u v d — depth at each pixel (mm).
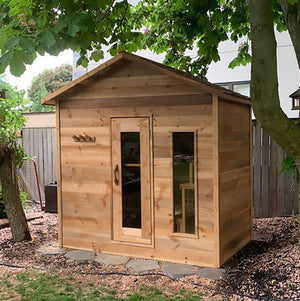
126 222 4973
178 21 6035
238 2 5988
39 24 3287
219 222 4422
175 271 4309
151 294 3717
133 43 6340
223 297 3607
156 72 4688
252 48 3691
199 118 4477
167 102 4645
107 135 5016
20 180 8789
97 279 4168
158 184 4738
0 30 3211
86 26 3189
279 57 7809
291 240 5176
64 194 5324
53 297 3689
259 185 7016
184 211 4637
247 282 3877
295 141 3920
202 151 4477
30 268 4547
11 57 3004
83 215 5207
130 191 4922
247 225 5402
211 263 4457
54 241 5656
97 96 5055
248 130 5520
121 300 3592
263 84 3637
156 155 4730
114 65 4832
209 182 4445
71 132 5242
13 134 5988
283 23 6387
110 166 5012
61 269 4500
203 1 5309
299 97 4996
